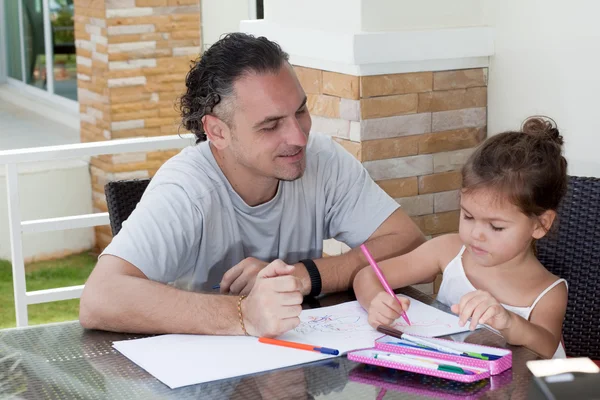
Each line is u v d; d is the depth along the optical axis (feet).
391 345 4.89
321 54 8.23
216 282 6.48
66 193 17.76
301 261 6.19
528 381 4.49
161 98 16.55
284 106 5.82
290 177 6.01
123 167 16.83
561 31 7.52
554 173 5.48
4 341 5.26
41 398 4.45
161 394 4.46
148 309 5.31
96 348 5.13
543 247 6.67
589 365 3.81
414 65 8.07
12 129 21.03
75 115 21.91
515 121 8.15
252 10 14.98
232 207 6.36
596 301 6.50
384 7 7.89
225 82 5.89
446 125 8.35
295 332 5.30
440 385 4.46
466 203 5.57
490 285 5.90
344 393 4.40
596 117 7.30
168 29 16.30
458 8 8.20
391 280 6.14
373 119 8.02
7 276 16.87
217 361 4.83
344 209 6.85
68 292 9.04
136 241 5.80
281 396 4.39
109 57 16.07
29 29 23.82
